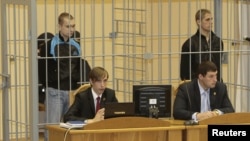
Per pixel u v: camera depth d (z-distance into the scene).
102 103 10.75
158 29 14.49
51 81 11.77
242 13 13.58
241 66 13.48
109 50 14.95
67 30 11.70
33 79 10.73
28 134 11.50
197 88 10.82
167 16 15.55
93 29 12.61
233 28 14.02
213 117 9.63
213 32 13.30
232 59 13.57
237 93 13.55
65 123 9.70
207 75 10.65
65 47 11.78
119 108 9.49
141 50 14.40
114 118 9.20
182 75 12.45
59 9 14.68
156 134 9.41
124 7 13.66
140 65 14.09
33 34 10.70
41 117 12.25
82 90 10.88
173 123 9.82
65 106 11.86
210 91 10.88
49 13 14.84
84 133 9.04
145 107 9.78
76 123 9.48
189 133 9.54
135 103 9.76
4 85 11.88
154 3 15.38
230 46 13.58
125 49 13.69
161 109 9.84
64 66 11.84
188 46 12.36
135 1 13.68
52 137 9.69
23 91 13.20
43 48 11.74
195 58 12.40
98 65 14.59
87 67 12.02
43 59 11.64
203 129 9.59
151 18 14.09
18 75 13.00
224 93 10.99
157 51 14.98
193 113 10.19
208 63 10.77
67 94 11.84
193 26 15.41
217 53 12.63
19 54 12.43
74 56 11.45
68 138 9.16
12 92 13.32
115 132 9.15
